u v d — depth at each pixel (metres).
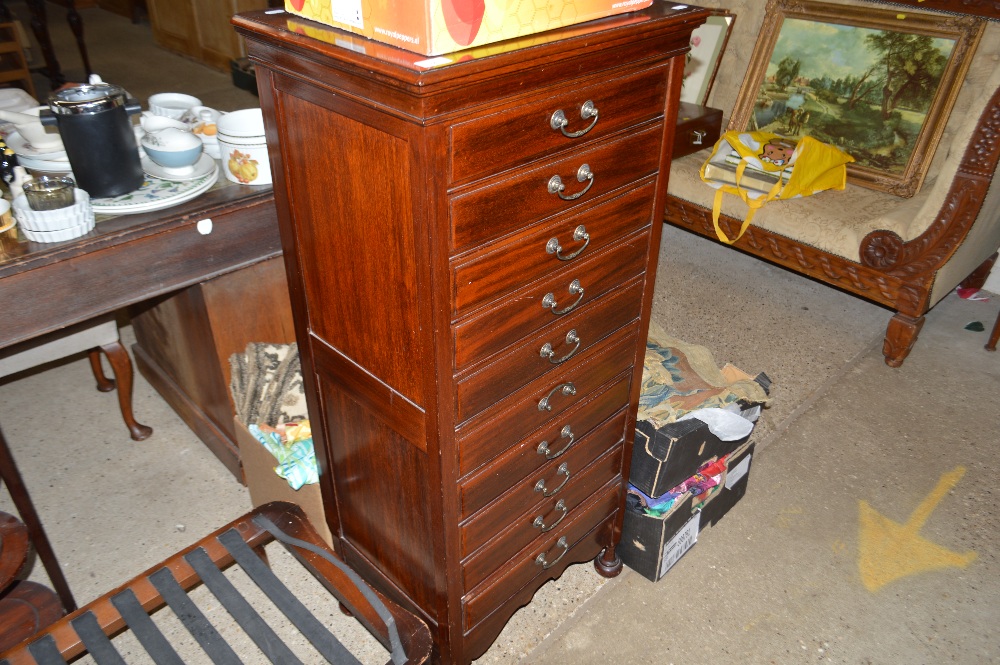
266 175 1.68
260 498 1.91
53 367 2.55
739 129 3.19
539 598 1.80
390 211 1.00
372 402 1.26
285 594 1.33
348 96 0.95
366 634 1.70
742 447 1.93
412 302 1.05
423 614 1.46
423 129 0.88
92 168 1.50
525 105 0.97
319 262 1.21
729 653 1.68
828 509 2.06
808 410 2.42
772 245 2.75
